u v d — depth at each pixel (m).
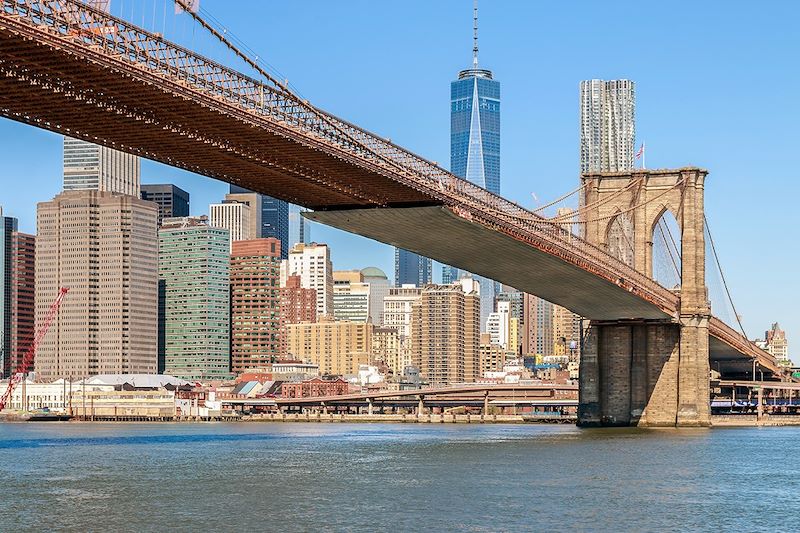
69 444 176.00
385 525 77.81
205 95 106.25
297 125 120.81
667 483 104.00
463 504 87.62
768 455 138.25
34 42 89.69
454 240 164.00
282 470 115.94
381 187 141.25
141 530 75.94
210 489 97.44
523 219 165.62
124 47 98.38
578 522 79.75
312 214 153.62
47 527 77.19
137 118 109.75
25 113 108.12
